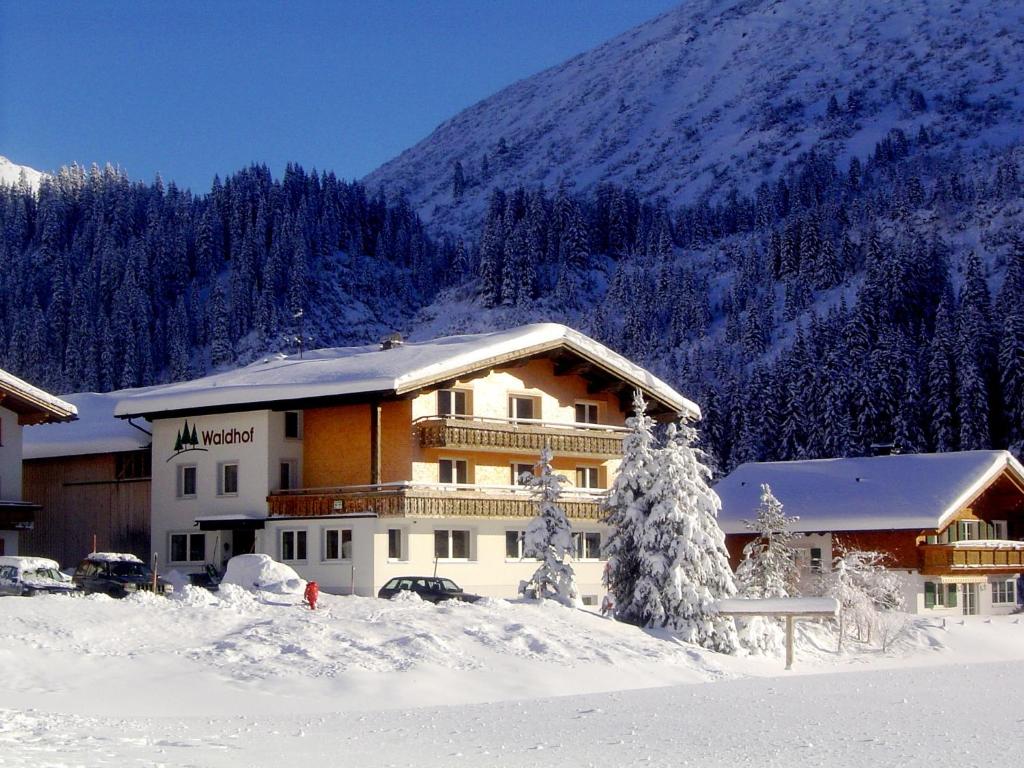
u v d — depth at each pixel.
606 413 64.12
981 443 108.44
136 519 62.34
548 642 38.50
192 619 36.72
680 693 31.11
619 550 47.09
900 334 133.00
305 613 39.16
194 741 20.97
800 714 25.70
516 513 57.34
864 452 112.00
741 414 123.94
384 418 56.25
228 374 64.44
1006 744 21.09
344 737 22.47
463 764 19.06
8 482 53.53
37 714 23.59
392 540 54.38
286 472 57.75
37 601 36.94
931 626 56.16
